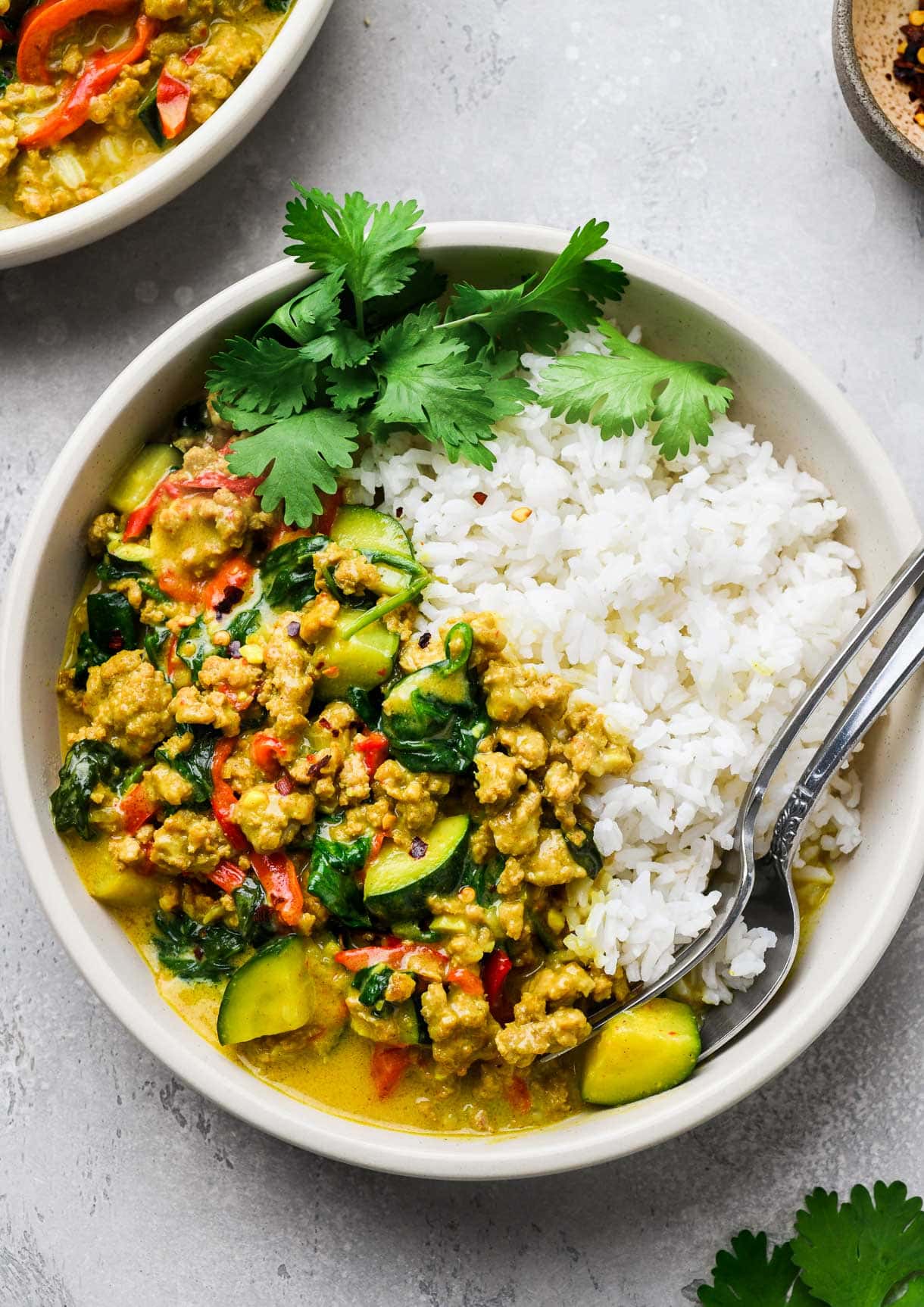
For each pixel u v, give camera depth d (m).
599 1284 0.56
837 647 0.53
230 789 0.52
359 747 0.52
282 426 0.52
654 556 0.52
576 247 0.52
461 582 0.53
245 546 0.54
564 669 0.53
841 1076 0.56
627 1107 0.52
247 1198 0.56
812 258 0.58
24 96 0.57
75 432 0.53
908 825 0.51
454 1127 0.52
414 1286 0.56
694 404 0.53
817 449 0.54
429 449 0.54
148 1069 0.57
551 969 0.52
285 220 0.59
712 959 0.53
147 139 0.57
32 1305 0.56
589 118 0.58
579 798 0.52
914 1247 0.54
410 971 0.51
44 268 0.59
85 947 0.51
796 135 0.58
